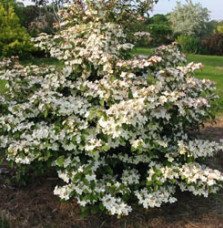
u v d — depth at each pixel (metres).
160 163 2.65
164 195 2.54
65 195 2.47
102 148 2.34
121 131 2.31
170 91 2.45
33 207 2.70
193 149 2.54
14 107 2.61
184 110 2.41
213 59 15.62
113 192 2.50
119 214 2.32
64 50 3.07
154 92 2.33
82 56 2.80
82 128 2.42
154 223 2.57
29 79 2.88
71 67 2.91
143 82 2.55
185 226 2.55
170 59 2.98
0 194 2.87
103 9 3.02
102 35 2.77
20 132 2.64
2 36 9.96
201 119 2.97
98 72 2.81
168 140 2.69
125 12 3.19
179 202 2.88
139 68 2.59
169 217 2.66
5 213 2.58
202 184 2.49
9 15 11.25
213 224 2.58
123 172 2.74
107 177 2.67
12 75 2.81
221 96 6.38
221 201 2.92
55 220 2.55
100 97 2.67
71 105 2.54
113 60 2.58
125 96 2.50
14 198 2.83
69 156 2.55
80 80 2.88
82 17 3.23
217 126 4.94
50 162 2.57
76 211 2.67
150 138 2.51
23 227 2.45
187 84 2.66
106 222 2.57
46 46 3.30
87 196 2.37
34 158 2.53
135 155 2.70
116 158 2.69
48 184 3.07
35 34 11.96
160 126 2.57
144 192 2.56
